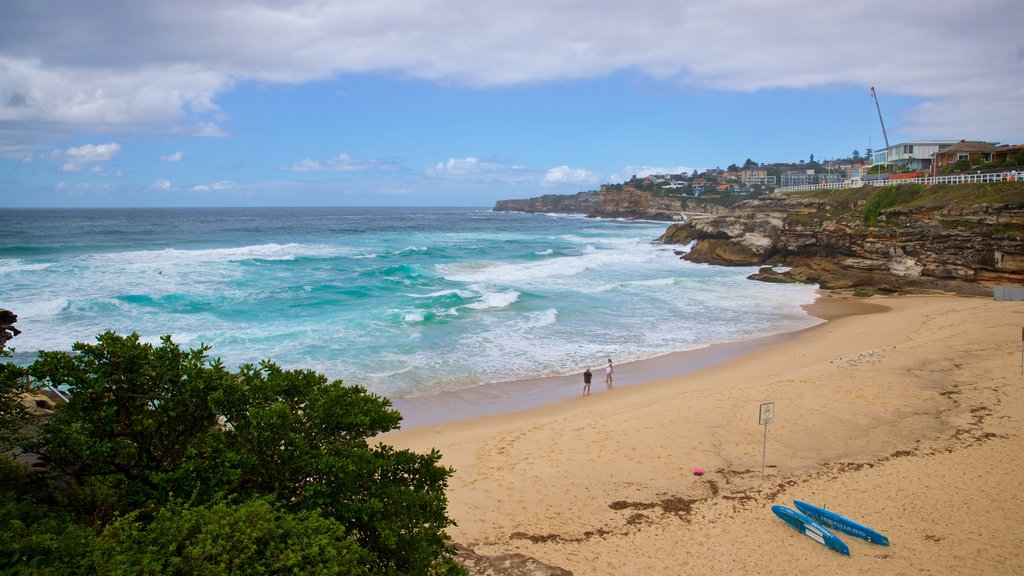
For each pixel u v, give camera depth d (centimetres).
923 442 1655
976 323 3059
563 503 1382
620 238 9450
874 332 3155
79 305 3347
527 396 2244
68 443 811
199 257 5662
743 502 1373
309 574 680
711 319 3556
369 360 2591
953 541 1203
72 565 661
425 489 945
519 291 4197
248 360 2523
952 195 4609
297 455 860
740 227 6178
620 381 2431
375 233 10156
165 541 679
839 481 1457
